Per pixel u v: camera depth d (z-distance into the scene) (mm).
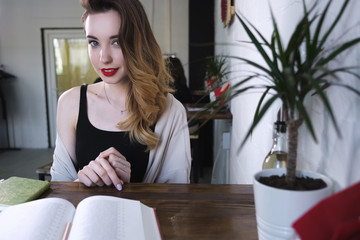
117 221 524
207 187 737
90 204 581
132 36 927
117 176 778
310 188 390
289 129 393
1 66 4715
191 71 3828
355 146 422
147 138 1041
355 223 283
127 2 910
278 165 576
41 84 4781
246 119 1377
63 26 4648
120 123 1051
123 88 1077
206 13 3740
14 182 738
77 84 4859
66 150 1104
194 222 557
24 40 4668
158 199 665
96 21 881
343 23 463
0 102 4785
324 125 527
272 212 385
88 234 476
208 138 3547
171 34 4520
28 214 545
